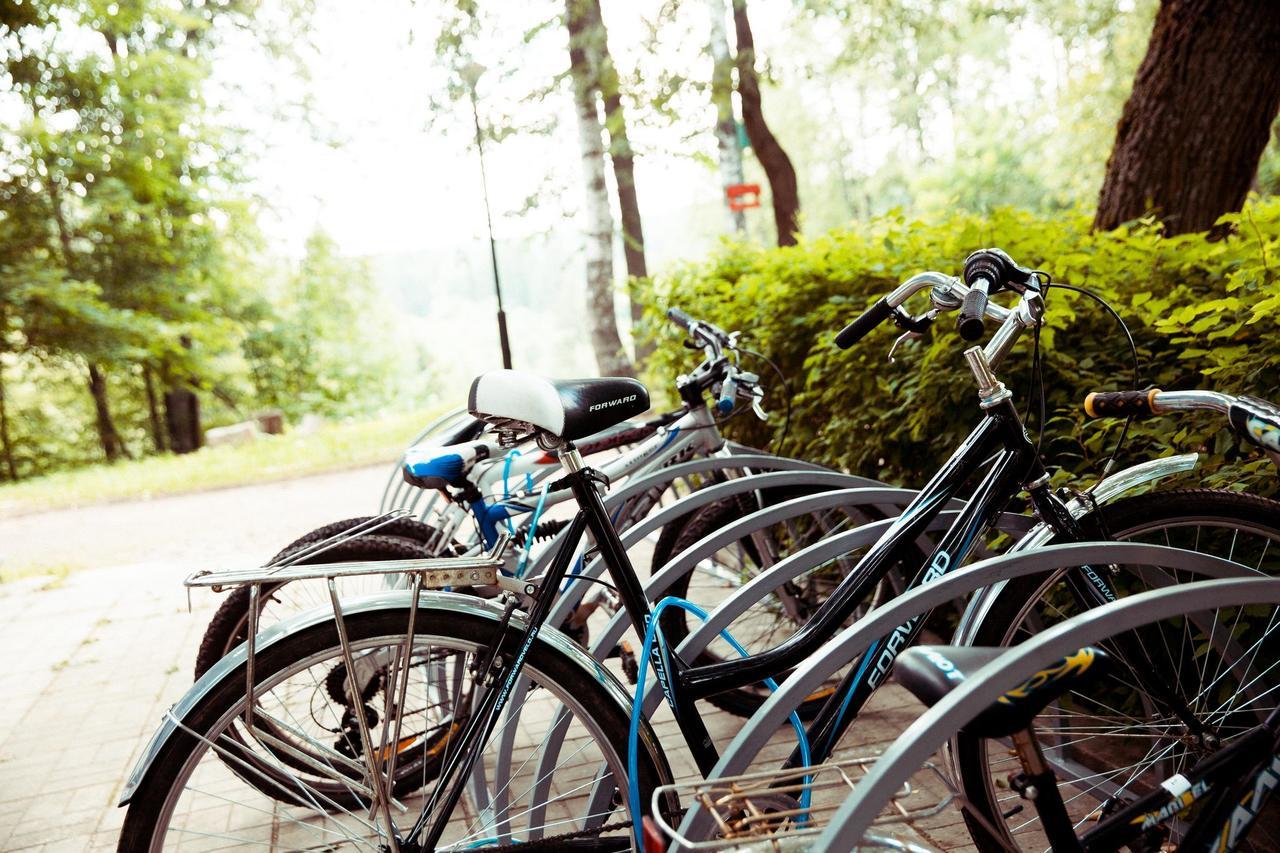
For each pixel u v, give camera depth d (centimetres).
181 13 1714
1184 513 195
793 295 412
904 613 165
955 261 355
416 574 177
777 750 271
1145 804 142
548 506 242
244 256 2139
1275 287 229
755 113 1227
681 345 509
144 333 1745
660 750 189
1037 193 2955
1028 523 221
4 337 1747
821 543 200
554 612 236
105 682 387
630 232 1370
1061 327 276
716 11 1233
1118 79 2402
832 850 118
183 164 1841
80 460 2328
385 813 179
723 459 276
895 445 341
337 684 198
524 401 186
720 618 194
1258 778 147
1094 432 264
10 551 762
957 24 1630
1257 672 204
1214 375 239
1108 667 125
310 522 764
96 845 257
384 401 2994
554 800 207
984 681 121
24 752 321
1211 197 451
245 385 2680
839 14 1410
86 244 1836
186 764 174
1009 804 210
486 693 185
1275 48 436
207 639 253
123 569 616
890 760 119
